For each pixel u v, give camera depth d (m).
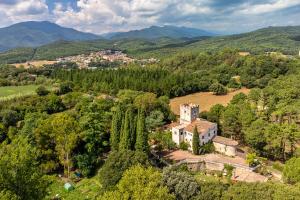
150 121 119.31
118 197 51.91
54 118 95.50
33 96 150.62
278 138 94.06
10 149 66.94
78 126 92.56
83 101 135.62
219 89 187.00
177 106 167.62
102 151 100.00
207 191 55.78
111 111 120.38
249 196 50.28
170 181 59.47
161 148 103.81
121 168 74.06
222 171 88.88
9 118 119.44
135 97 144.25
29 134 91.94
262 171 86.69
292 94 136.75
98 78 189.38
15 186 41.31
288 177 72.56
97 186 81.38
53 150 92.75
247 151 102.94
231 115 111.25
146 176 57.28
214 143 103.19
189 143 104.88
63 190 80.44
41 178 46.66
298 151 89.44
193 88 194.50
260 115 120.50
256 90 151.38
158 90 179.38
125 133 90.94
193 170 91.50
